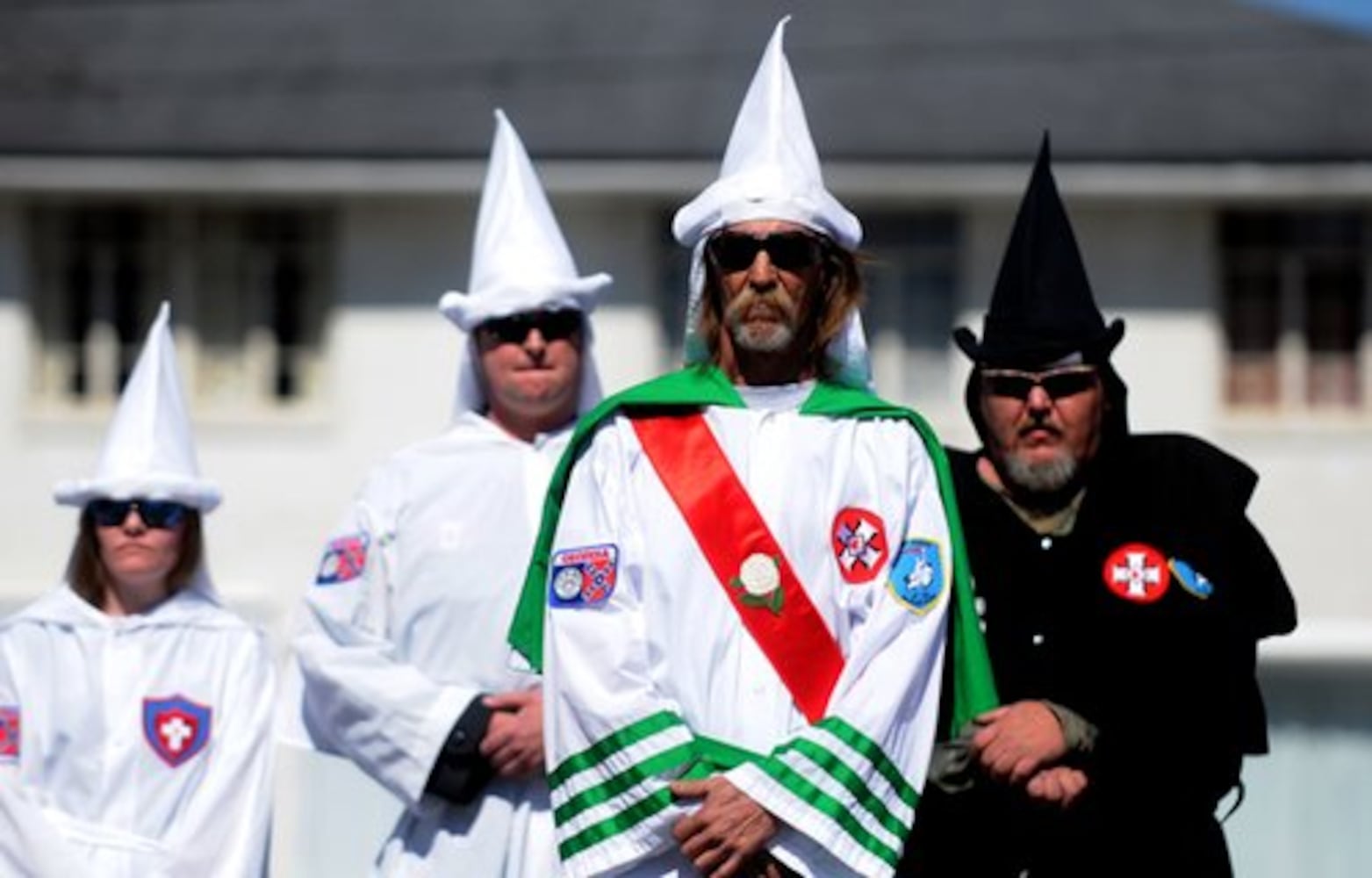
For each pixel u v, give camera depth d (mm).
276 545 52031
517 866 21719
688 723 18094
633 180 50219
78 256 52625
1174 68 54562
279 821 49156
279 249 52562
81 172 51031
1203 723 19000
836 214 18922
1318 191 50812
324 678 22281
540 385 22734
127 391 24188
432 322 51812
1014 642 19281
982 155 50469
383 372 51875
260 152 50938
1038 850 19266
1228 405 52531
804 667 18188
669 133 51219
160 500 23734
